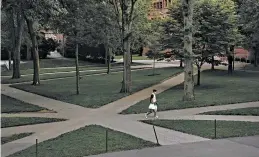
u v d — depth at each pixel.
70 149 15.77
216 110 23.98
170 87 37.38
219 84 38.41
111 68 65.62
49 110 25.36
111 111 24.73
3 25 51.06
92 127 20.00
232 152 15.11
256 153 14.95
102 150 15.55
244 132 18.41
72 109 25.67
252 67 59.78
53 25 33.94
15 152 15.55
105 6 37.31
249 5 31.95
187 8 27.59
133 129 19.50
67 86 39.84
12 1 25.55
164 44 36.84
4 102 28.84
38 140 17.52
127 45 33.16
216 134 18.02
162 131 19.00
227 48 37.69
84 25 32.41
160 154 14.95
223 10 35.72
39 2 24.28
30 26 40.97
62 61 75.62
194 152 15.16
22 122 21.22
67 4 30.11
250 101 27.23
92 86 39.38
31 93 34.56
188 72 27.47
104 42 45.22
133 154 15.00
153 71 52.94
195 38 33.38
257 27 32.28
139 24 56.31
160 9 81.62
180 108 25.06
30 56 79.19
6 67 66.44
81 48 79.00
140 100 29.05
